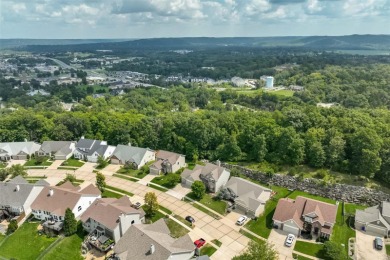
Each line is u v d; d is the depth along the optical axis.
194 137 103.88
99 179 81.06
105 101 184.00
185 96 199.00
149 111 149.50
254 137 95.25
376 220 64.06
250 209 70.31
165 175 91.44
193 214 71.56
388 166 78.75
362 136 82.12
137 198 79.06
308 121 97.75
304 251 59.34
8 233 65.88
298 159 86.62
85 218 64.69
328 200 77.25
